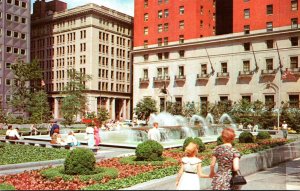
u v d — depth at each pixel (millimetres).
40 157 19125
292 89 56094
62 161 17766
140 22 76812
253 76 60531
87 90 88875
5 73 81000
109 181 11094
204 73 66750
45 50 103188
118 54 100500
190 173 7766
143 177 11742
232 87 62969
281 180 13000
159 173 12562
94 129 25562
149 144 16531
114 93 97062
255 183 11859
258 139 28469
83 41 92750
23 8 85688
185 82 69125
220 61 64688
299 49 55562
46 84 102500
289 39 56719
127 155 19781
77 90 60250
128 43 104812
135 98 77000
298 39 55875
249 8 61875
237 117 54594
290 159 20719
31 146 25719
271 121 50844
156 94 73438
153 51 74188
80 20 93812
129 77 104875
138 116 64875
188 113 62781
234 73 62875
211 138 34750
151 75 74688
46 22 101625
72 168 12375
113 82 98125
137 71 77062
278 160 18594
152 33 74750
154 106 64562
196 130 38156
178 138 34938
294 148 21734
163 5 73438
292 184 11938
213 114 59219
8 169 15688
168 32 72375
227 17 75500
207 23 71938
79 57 93375
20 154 20484
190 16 69312
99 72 93250
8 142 29719
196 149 7906
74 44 95062
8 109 78438
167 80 71500
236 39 62312
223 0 75625
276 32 57562
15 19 83750
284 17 57875
